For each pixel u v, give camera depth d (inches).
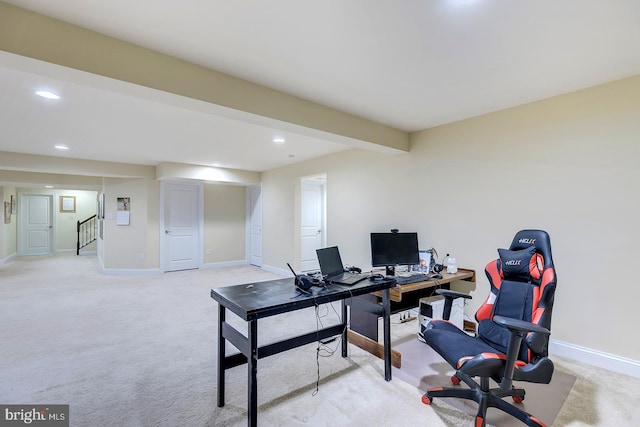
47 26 63.6
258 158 211.2
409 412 75.9
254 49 76.5
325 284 86.7
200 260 273.1
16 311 152.3
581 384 88.2
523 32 68.7
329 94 103.8
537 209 110.2
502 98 107.7
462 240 130.7
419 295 139.6
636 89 91.3
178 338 120.6
